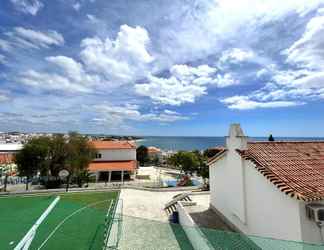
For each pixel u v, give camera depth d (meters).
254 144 14.23
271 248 9.66
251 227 12.48
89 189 29.91
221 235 10.92
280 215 10.19
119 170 52.06
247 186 12.94
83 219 17.59
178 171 67.19
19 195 27.36
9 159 68.75
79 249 12.39
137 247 11.76
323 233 9.23
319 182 10.22
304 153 13.20
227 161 15.42
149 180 53.75
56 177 44.53
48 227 15.98
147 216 18.86
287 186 9.77
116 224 14.82
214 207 18.19
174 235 13.12
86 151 48.00
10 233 15.01
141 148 86.00
